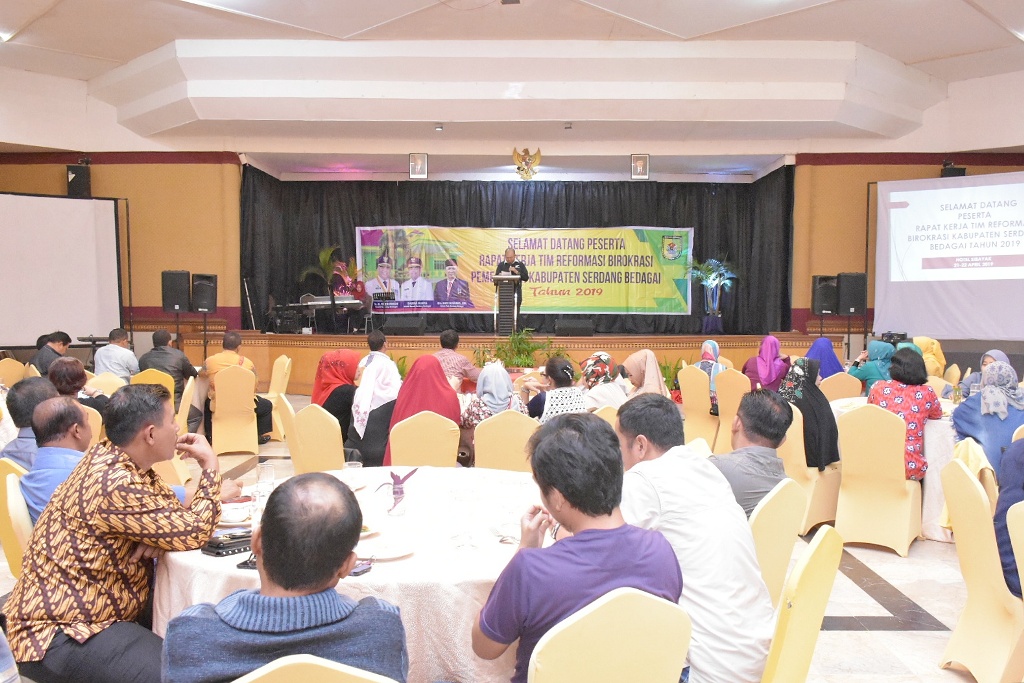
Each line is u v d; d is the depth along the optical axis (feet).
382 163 41.01
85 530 7.06
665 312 44.04
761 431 8.98
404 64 31.68
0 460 9.05
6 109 34.12
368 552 7.17
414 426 13.39
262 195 40.16
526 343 35.32
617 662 4.82
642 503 6.84
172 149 36.68
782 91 32.65
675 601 5.58
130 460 7.45
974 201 33.30
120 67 33.91
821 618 6.25
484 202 44.32
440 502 9.10
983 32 29.68
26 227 33.30
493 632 5.57
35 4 26.94
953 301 33.78
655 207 44.55
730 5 26.99
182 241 36.91
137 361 24.12
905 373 15.21
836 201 37.27
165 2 26.91
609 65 31.73
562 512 5.62
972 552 9.48
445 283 43.16
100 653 6.83
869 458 14.75
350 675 4.08
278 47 31.12
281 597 4.58
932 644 10.77
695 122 33.94
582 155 38.37
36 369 22.48
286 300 43.83
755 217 43.75
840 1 26.76
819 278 35.17
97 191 36.55
